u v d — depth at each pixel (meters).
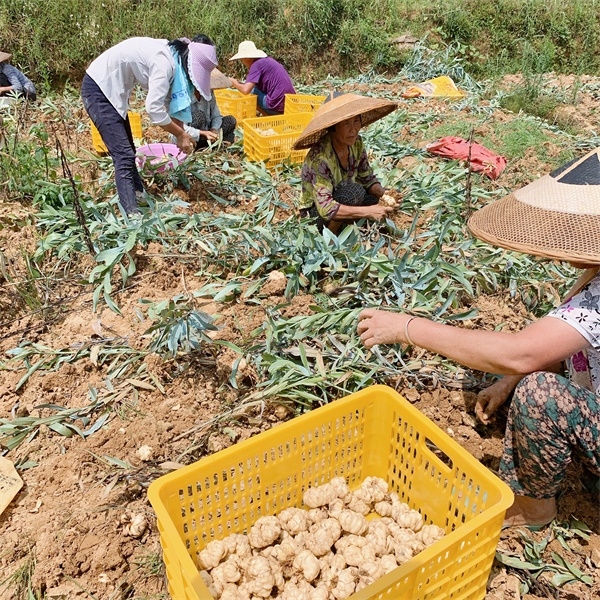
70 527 2.27
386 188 4.70
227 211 4.63
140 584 2.14
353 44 9.36
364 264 3.51
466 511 2.05
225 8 9.08
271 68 6.60
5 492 2.38
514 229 1.89
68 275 3.77
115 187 4.63
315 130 3.60
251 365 2.94
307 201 4.07
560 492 2.43
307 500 2.28
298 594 1.92
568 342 1.86
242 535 2.12
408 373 2.89
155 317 3.25
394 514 2.30
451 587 1.86
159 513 1.75
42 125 5.68
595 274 1.92
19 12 7.72
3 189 4.46
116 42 8.03
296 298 3.47
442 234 3.65
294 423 2.13
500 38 9.88
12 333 3.30
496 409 2.74
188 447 2.57
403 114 6.64
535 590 2.14
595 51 10.04
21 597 2.08
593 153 1.94
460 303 3.46
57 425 2.66
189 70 4.24
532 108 7.63
